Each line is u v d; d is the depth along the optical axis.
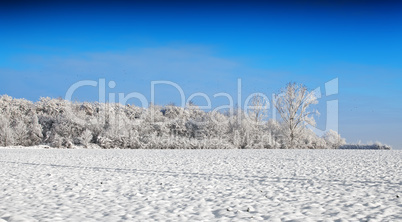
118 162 21.11
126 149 39.78
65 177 13.93
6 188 11.14
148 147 42.75
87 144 41.66
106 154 29.16
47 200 9.27
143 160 22.73
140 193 10.41
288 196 9.88
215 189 11.11
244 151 36.53
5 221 6.99
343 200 9.22
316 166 18.45
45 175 14.56
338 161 21.81
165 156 26.89
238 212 7.88
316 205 8.59
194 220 7.23
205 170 16.62
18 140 41.94
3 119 43.31
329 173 15.18
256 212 7.95
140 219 7.29
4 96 54.53
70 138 42.59
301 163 20.39
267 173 15.35
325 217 7.42
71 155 27.52
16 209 8.16
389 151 37.12
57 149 37.50
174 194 10.22
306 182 12.51
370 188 11.05
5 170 16.45
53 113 52.28
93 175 14.64
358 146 49.34
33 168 17.42
